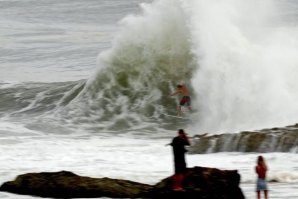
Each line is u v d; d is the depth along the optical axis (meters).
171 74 106.94
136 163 68.88
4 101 113.69
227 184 48.62
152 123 98.56
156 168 65.69
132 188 51.91
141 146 81.44
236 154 71.19
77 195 51.50
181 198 48.25
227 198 48.16
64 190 51.88
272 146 70.75
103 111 102.62
